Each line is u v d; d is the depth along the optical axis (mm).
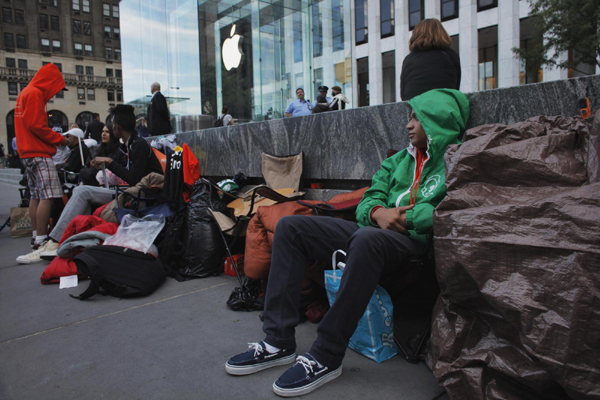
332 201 3125
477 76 18609
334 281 2047
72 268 3639
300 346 2238
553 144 1530
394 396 1739
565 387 1229
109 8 62531
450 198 1617
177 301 3033
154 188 4129
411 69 2977
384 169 2418
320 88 9555
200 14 11125
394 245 1889
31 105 4465
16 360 2207
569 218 1280
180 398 1801
